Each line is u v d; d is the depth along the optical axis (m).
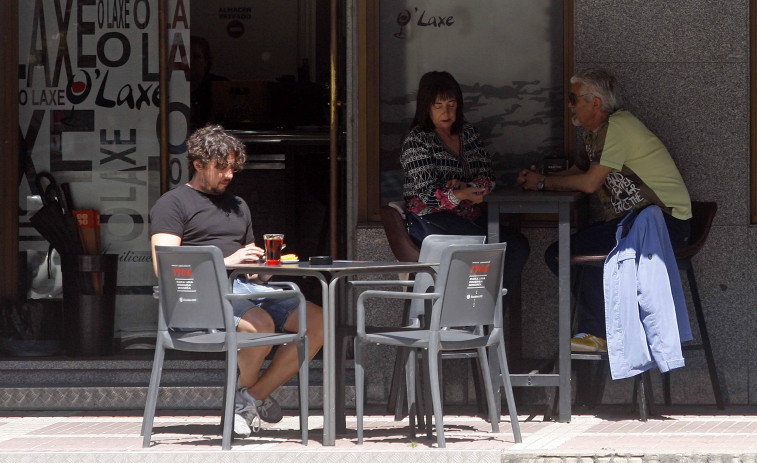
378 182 18.67
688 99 17.88
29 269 19.80
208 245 14.97
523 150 18.50
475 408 17.98
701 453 13.91
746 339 17.83
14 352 19.45
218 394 18.02
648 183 16.67
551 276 18.08
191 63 20.00
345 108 19.19
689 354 17.95
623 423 16.42
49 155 19.86
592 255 16.81
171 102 20.00
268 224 21.48
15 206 19.80
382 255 18.41
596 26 18.00
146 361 18.89
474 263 14.00
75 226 19.77
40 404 18.05
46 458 14.23
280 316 15.46
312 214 21.44
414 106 18.62
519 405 17.94
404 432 15.60
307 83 22.44
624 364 16.05
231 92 22.16
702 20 17.81
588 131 17.09
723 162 17.83
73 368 18.83
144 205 19.95
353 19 18.56
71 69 19.84
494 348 16.22
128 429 16.27
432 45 18.56
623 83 17.95
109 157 19.89
